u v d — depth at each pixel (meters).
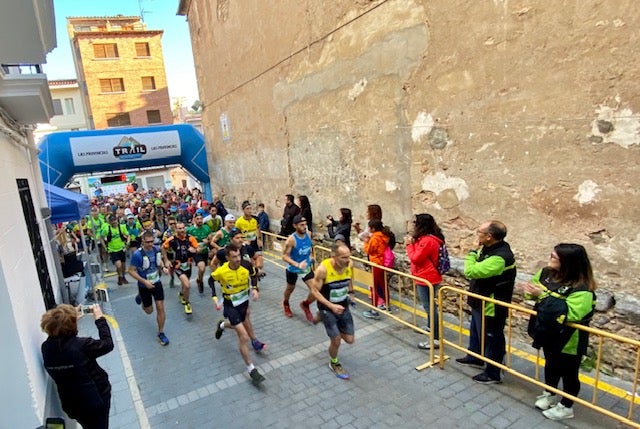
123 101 34.91
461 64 5.55
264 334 6.30
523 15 4.72
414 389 4.53
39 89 4.26
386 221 7.44
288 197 9.69
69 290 9.00
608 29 4.00
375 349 5.50
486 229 4.26
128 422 4.37
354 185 8.16
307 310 5.72
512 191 5.15
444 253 5.42
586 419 3.82
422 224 5.43
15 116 4.99
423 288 5.41
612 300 4.26
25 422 3.12
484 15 5.15
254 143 12.39
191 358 5.76
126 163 15.01
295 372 5.10
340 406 4.34
